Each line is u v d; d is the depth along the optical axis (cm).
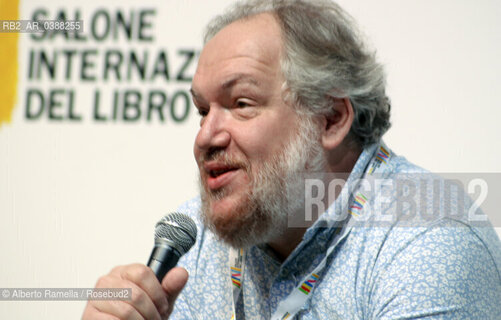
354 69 448
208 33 489
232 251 455
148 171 845
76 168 864
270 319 425
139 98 853
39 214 866
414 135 727
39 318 851
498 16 726
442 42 733
